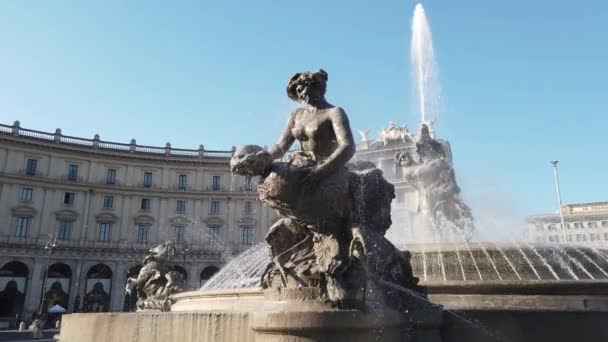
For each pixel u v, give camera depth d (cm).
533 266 549
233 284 566
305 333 241
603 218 4981
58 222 5369
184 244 5266
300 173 270
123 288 5453
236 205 6053
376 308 264
